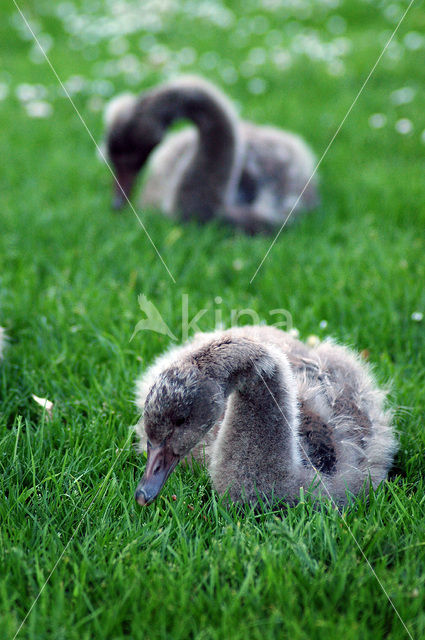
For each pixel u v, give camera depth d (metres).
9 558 1.28
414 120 3.19
